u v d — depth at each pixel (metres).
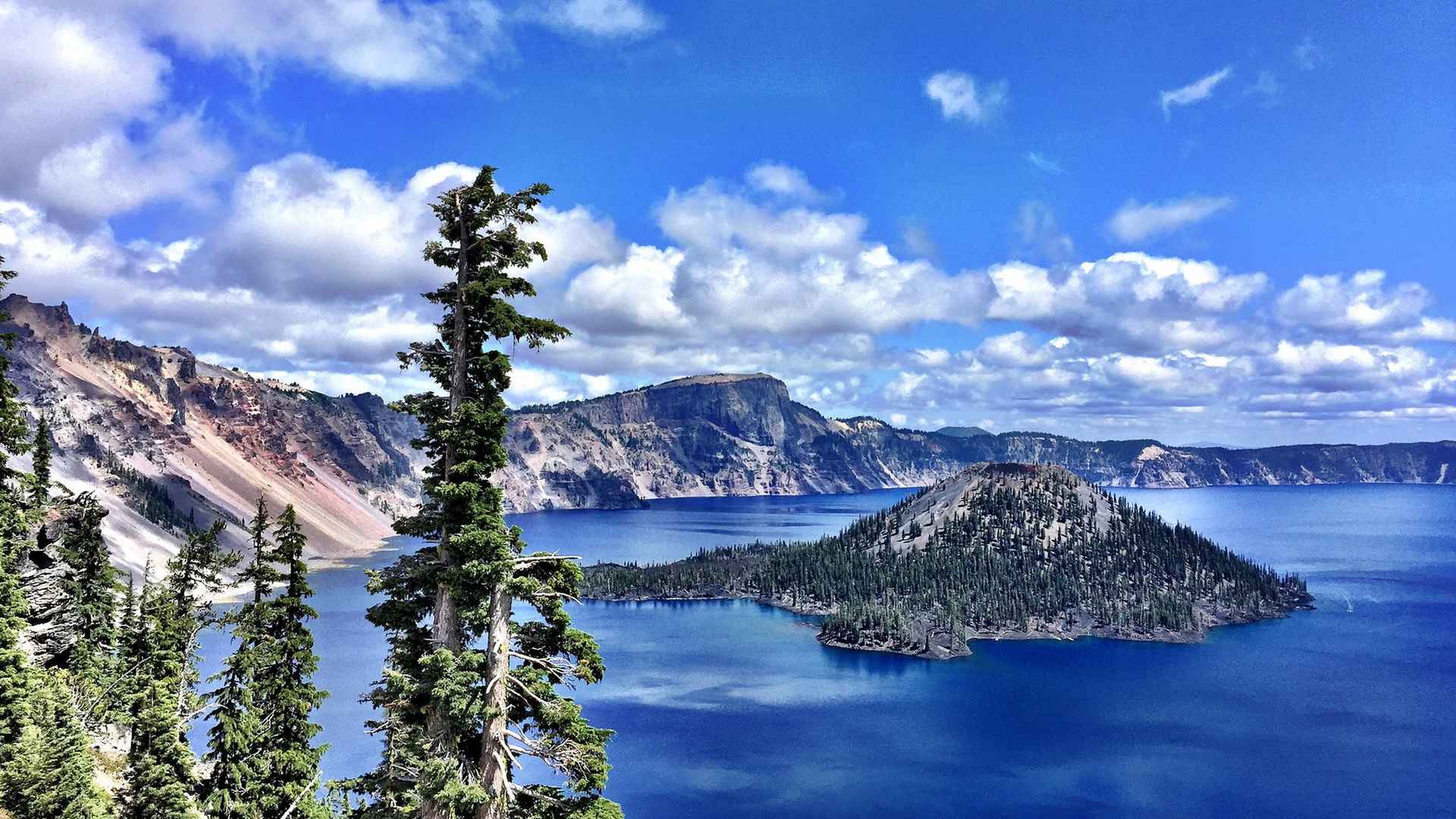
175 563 59.84
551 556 27.70
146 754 55.50
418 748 26.41
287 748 48.16
